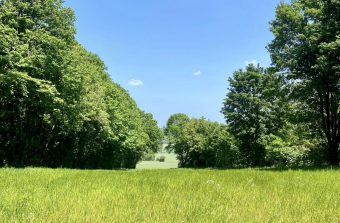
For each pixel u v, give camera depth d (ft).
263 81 183.62
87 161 177.37
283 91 104.88
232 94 189.88
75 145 155.84
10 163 115.03
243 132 184.03
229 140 245.04
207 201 22.25
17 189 27.43
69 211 17.98
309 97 104.68
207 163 286.25
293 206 20.66
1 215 16.98
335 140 101.55
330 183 35.40
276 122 180.04
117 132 193.47
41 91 99.81
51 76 110.32
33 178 39.68
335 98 97.04
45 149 131.54
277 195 25.41
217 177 44.75
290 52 98.48
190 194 26.16
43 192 26.12
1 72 91.56
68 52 116.37
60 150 148.36
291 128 162.81
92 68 167.73
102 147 182.19
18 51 95.76
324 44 84.23
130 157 275.59
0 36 90.74
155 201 22.24
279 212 18.84
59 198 22.75
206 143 280.92
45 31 108.27
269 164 183.73
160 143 395.14
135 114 264.31
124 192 26.53
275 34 102.99
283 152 145.18
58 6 114.73
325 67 84.64
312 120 107.96
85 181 36.22
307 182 36.45
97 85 161.79
